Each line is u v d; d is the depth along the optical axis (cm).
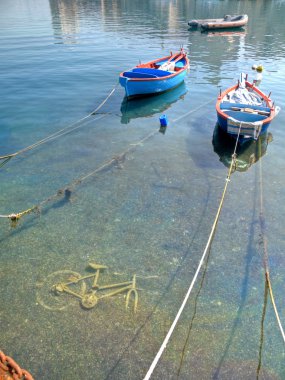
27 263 777
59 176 1123
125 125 1545
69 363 575
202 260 750
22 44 3272
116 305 679
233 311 674
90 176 1123
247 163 1230
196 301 695
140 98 1883
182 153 1293
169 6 6975
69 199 998
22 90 1977
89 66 2548
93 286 712
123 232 880
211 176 1140
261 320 657
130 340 613
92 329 631
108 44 3359
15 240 845
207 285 732
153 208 973
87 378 555
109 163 1195
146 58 2811
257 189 1068
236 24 4281
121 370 566
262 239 859
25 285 720
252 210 968
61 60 2705
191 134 1462
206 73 2405
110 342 609
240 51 3088
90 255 805
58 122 1550
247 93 1614
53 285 721
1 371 452
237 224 912
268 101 1484
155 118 1638
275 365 578
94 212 952
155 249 827
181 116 1662
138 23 4794
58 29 4197
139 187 1069
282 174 1159
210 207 981
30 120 1559
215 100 1884
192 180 1113
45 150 1288
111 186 1072
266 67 2538
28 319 647
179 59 2369
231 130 1281
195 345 608
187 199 1016
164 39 3653
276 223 917
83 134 1438
